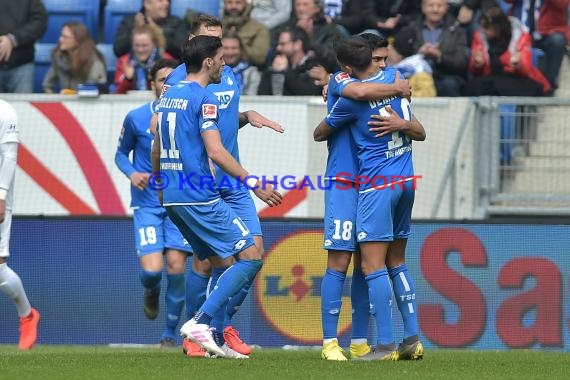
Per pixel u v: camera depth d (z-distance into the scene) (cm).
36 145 3712
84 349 3188
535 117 3650
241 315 3412
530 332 3394
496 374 2181
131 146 3147
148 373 2077
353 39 2422
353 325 2561
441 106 3675
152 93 3950
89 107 3709
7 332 3472
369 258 2428
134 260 3441
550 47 4381
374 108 2394
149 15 4338
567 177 3656
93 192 3700
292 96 3834
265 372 2105
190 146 2298
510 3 4416
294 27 4159
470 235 3400
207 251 2445
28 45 4378
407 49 4238
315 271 3406
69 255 3450
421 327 3397
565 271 3397
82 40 4344
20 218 3462
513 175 3662
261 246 2612
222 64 2361
